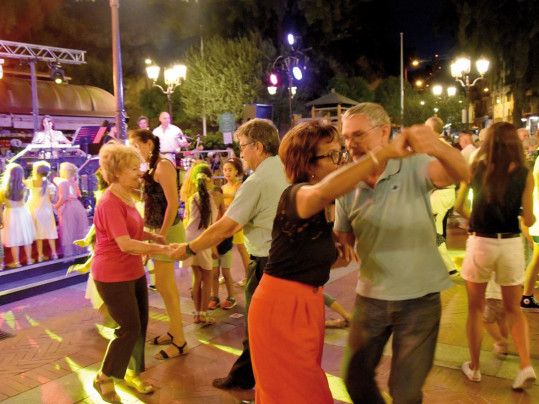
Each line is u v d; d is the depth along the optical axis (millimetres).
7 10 22828
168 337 4531
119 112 9453
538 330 4418
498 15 17375
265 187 3008
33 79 19016
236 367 3564
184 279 6664
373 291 2418
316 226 2215
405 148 1918
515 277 3363
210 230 2988
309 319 2258
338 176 1922
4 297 5941
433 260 2387
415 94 40375
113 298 3361
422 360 2314
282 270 2266
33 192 7098
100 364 4188
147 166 4242
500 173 3260
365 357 2482
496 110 34406
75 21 28031
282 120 27719
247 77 26625
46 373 4039
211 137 16750
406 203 2338
